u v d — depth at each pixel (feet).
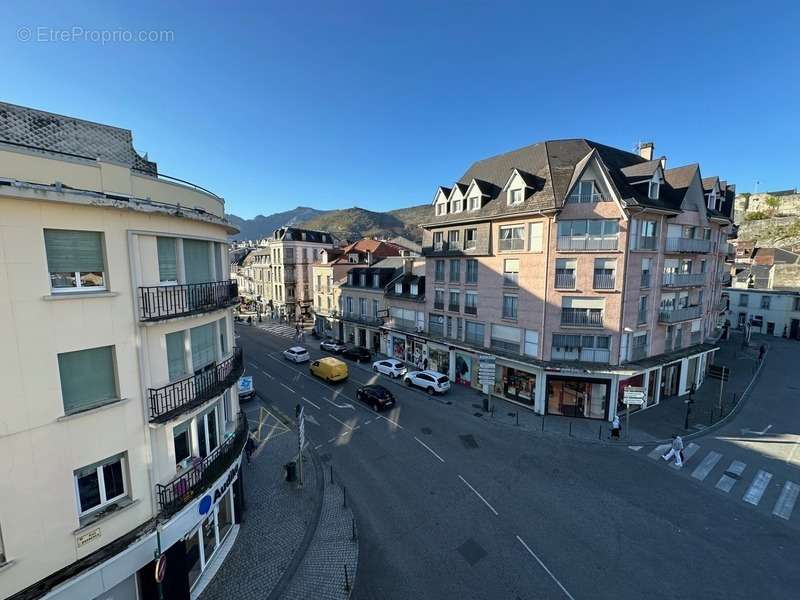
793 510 45.11
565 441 63.46
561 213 71.51
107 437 27.27
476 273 88.07
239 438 42.29
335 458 57.67
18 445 23.09
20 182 21.86
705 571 35.76
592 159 69.21
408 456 58.23
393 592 33.65
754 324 166.40
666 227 77.77
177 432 33.76
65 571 24.86
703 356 95.25
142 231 29.09
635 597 32.94
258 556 38.01
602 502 46.55
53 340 24.32
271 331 169.17
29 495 23.63
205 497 34.32
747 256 196.65
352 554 38.19
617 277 69.97
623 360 73.46
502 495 48.08
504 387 83.56
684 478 52.13
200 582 34.60
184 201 35.04
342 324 142.41
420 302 105.40
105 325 26.94
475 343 89.30
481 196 86.84
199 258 37.35
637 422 71.36
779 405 80.64
